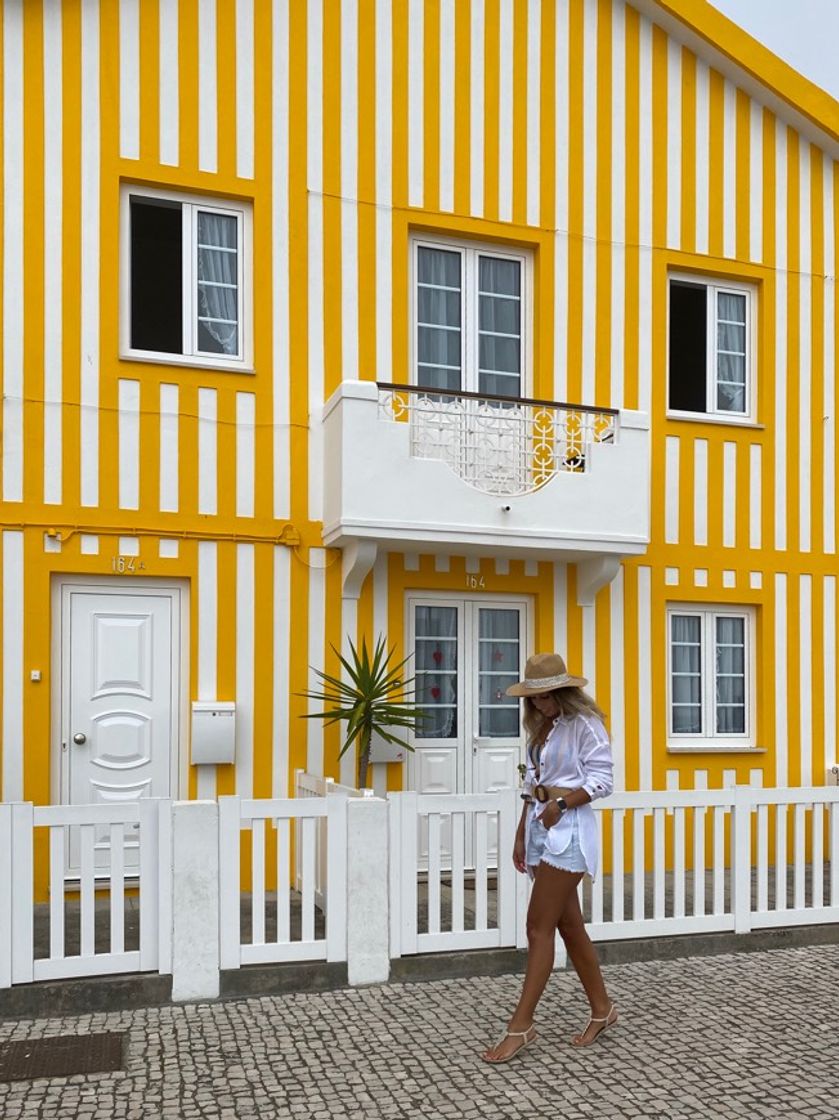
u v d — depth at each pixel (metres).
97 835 7.86
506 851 6.39
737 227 10.23
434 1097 4.59
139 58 8.23
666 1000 5.89
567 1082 4.76
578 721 5.32
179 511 8.19
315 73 8.75
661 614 9.71
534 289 9.54
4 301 7.83
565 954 6.45
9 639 7.71
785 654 10.20
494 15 9.38
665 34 10.01
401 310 8.94
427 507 8.22
